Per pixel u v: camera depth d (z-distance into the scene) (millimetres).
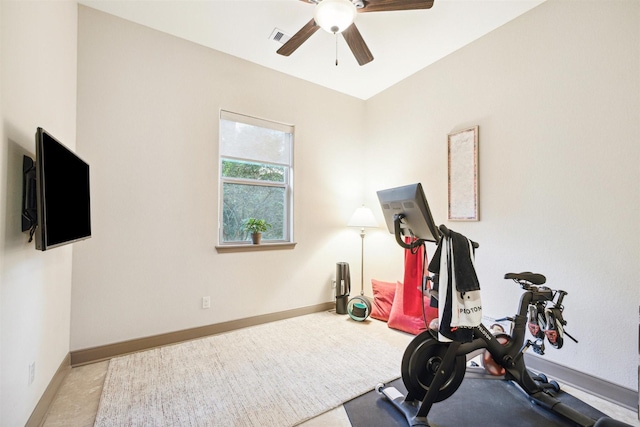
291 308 3248
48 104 1618
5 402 1165
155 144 2471
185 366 2127
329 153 3572
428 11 2238
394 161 3447
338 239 3637
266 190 3211
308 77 3312
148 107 2443
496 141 2428
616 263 1801
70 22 2006
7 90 1173
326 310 3514
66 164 1506
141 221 2400
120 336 2303
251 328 2898
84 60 2186
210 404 1696
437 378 1528
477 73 2580
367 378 2002
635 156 1736
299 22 2404
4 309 1156
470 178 2598
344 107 3709
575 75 1978
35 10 1441
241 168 3043
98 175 2229
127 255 2338
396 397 1708
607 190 1840
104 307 2244
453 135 2750
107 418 1561
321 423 1570
